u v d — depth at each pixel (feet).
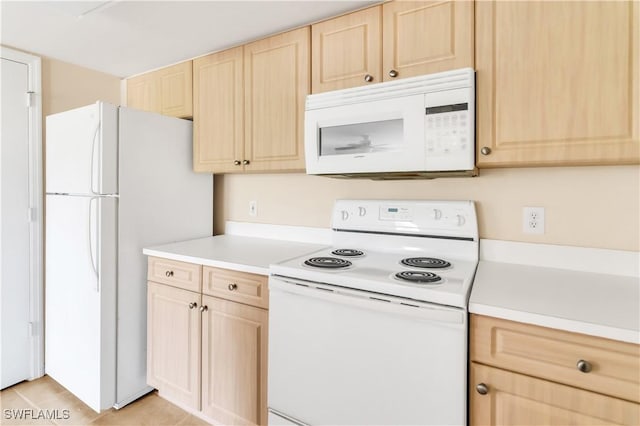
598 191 4.44
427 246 5.36
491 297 3.44
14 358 6.83
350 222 6.01
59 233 6.39
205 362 5.50
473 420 3.34
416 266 4.51
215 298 5.37
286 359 4.38
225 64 6.52
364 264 4.67
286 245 6.51
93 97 7.97
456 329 3.30
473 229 5.05
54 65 7.32
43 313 7.20
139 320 6.25
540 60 3.89
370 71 4.96
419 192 5.62
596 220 4.45
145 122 6.32
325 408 4.05
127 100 8.43
